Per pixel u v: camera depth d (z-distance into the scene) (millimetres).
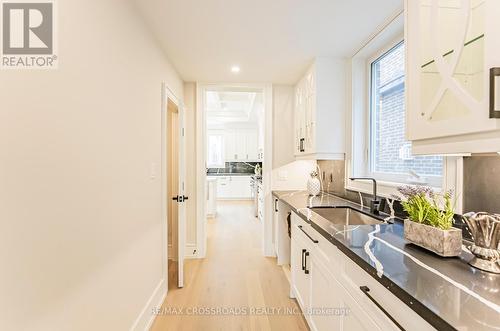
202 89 3219
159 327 1895
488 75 727
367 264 930
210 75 2963
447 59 907
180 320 1974
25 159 796
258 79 3119
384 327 863
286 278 2678
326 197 2695
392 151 2059
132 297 1607
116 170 1380
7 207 738
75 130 1026
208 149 8555
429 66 1004
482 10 796
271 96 3264
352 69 2416
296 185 3342
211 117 7273
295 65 2645
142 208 1777
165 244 2283
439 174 1561
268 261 3127
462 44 834
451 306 653
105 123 1261
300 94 3014
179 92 2969
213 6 1651
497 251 870
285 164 3336
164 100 2254
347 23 1862
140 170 1736
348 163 2459
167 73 2422
